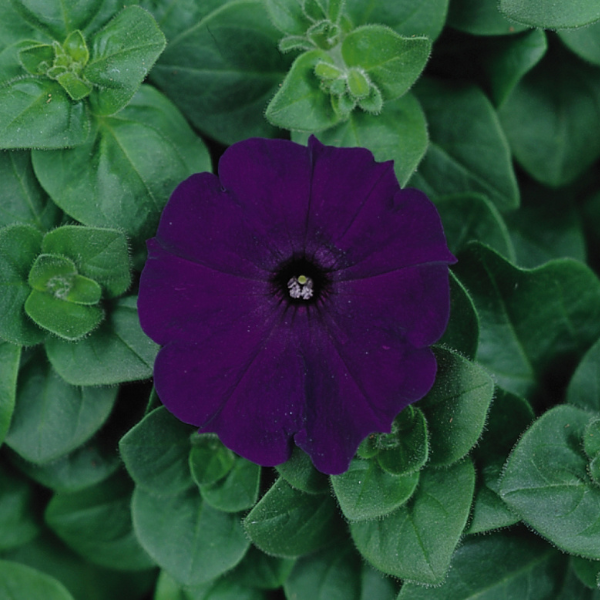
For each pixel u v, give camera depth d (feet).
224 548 1.66
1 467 1.76
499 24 1.68
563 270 1.67
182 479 1.66
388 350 1.54
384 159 1.65
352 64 1.64
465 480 1.59
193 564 1.66
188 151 1.68
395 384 1.53
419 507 1.59
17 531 1.77
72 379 1.62
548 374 1.70
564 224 1.80
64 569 1.82
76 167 1.64
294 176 1.54
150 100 1.68
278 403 1.56
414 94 1.74
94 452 1.72
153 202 1.64
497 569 1.64
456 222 1.72
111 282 1.63
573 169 1.79
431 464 1.59
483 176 1.74
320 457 1.55
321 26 1.62
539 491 1.58
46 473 1.72
